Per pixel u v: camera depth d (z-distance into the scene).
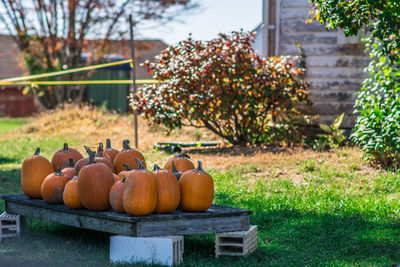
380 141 8.03
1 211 6.07
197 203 4.47
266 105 11.33
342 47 11.52
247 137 11.48
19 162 10.82
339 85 11.59
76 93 24.66
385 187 6.98
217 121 11.59
